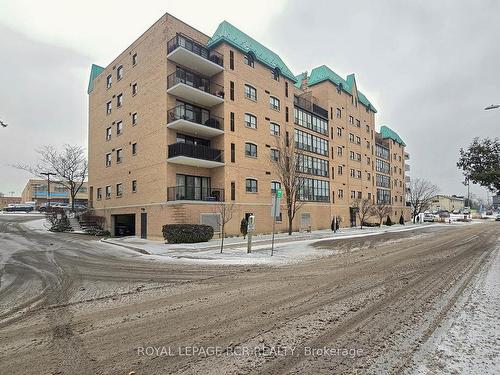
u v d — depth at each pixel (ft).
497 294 22.38
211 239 72.28
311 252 49.16
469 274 29.60
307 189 113.09
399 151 210.38
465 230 101.40
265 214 92.22
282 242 66.69
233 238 76.33
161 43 80.33
